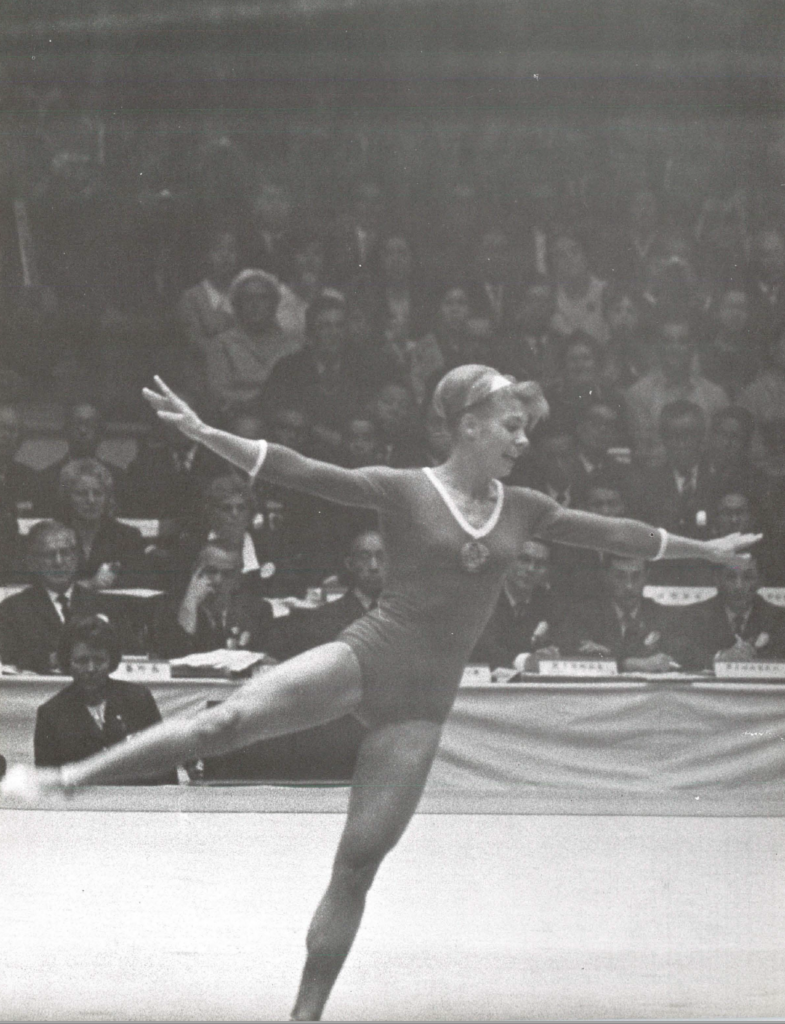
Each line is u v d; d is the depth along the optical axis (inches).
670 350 510.0
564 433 506.3
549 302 507.2
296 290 500.7
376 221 503.2
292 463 383.2
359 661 390.3
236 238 498.9
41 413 490.0
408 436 499.8
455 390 404.2
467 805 482.3
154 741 449.1
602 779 491.5
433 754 389.4
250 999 361.4
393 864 439.8
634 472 506.9
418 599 390.0
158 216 497.7
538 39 508.7
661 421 509.4
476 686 493.0
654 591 502.3
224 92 499.8
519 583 497.7
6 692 476.4
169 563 488.7
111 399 493.0
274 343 499.8
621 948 390.6
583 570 499.8
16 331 491.8
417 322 504.1
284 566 489.1
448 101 505.7
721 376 513.3
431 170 505.0
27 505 487.5
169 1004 353.1
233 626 486.0
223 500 489.7
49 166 494.6
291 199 500.7
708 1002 358.3
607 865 437.1
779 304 511.8
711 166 511.8
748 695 498.9
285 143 500.7
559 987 365.7
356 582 488.7
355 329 500.1
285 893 416.2
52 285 494.6
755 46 510.0
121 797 465.7
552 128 508.1
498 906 418.3
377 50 504.1
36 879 416.2
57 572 484.4
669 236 511.8
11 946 383.6
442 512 392.5
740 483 509.0
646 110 510.0
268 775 465.7
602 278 510.9
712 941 392.2
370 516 490.9
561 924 401.1
